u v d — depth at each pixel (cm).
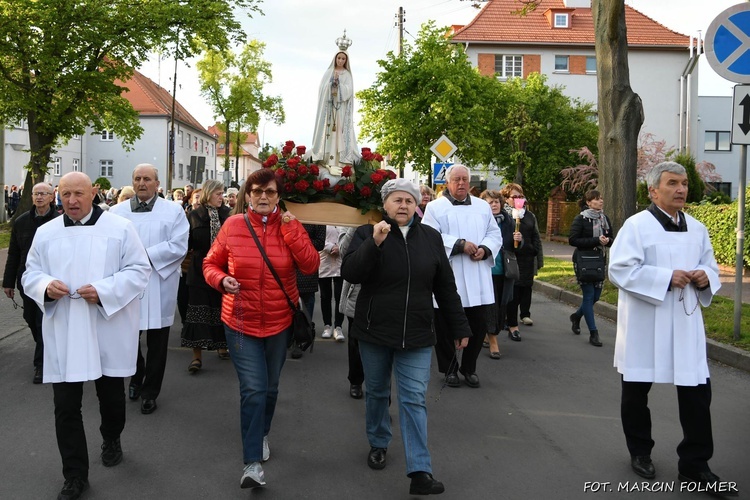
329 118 667
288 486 400
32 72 2411
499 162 3341
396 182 403
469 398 593
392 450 464
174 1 2334
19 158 4212
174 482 405
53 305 383
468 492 393
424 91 2709
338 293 840
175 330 919
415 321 393
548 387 631
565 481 410
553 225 2759
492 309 739
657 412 546
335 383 641
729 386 634
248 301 409
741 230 759
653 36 4050
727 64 711
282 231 417
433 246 411
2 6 2148
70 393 386
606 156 1214
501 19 4103
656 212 413
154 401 550
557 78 4044
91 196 402
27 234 647
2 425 512
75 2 2184
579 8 4147
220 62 4069
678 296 401
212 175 7981
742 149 756
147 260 414
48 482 405
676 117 4066
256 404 396
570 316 958
